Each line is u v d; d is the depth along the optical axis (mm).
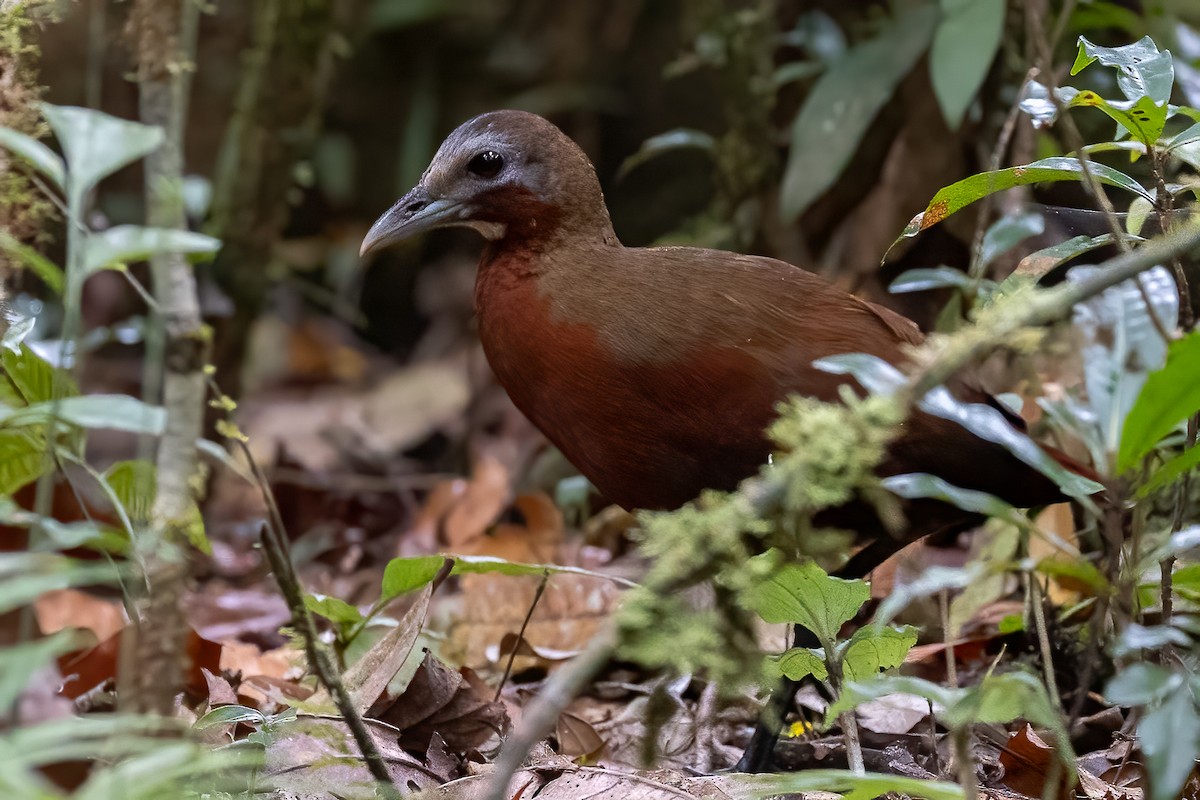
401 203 7047
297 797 5250
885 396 4148
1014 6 9430
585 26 15469
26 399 5367
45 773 5031
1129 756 6047
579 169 6773
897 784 4203
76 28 13180
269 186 11070
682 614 4012
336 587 10023
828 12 11328
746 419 6203
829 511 6332
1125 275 4184
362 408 13734
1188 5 10016
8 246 4371
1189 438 5898
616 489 6707
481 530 10109
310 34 10836
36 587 3453
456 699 6348
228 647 7699
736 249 11242
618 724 6957
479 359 13164
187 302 4535
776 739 6176
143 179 14914
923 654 7137
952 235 9750
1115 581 5094
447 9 15672
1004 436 4844
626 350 6270
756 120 11039
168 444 4477
